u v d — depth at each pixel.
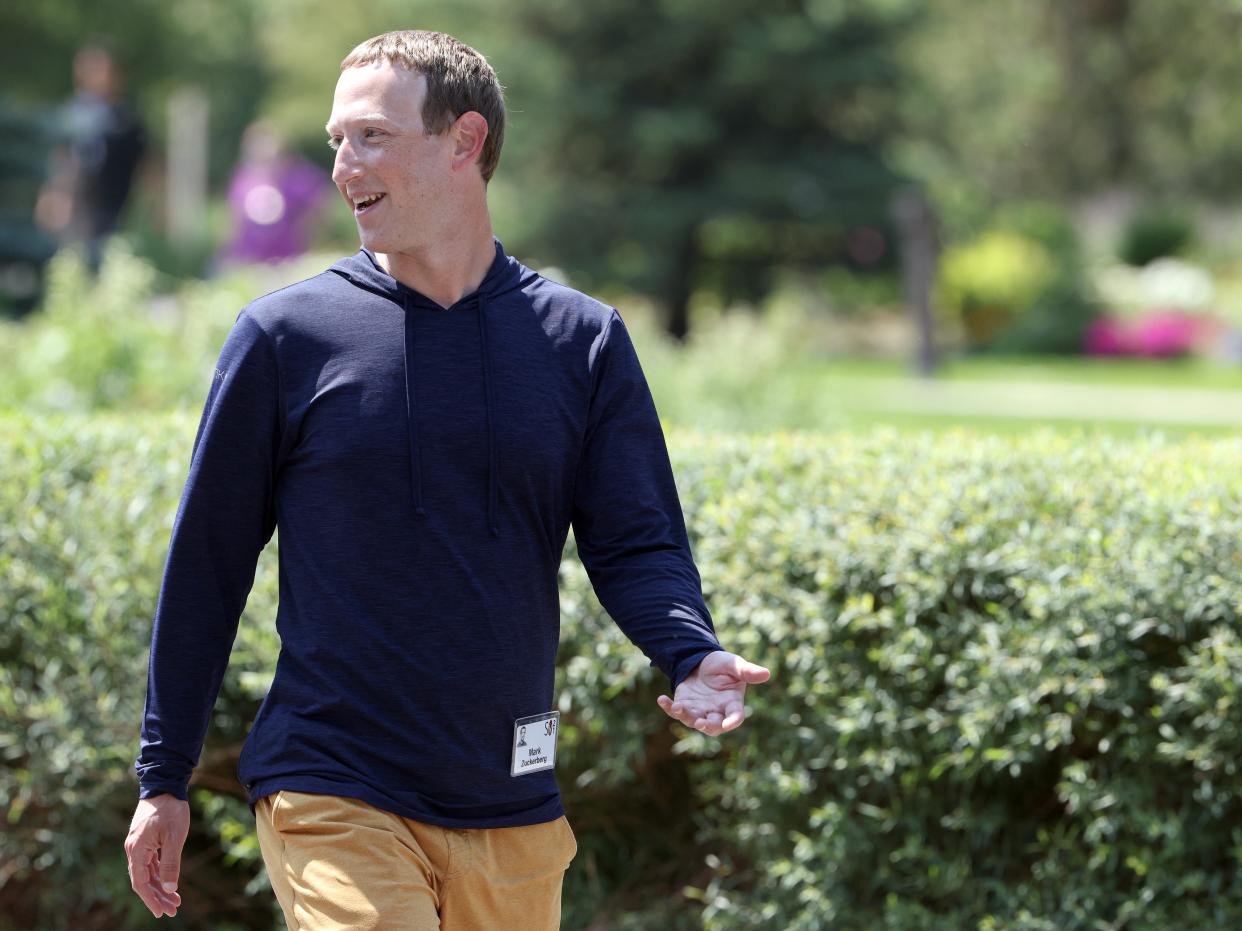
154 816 7.95
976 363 64.88
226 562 8.00
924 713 11.23
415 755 7.75
